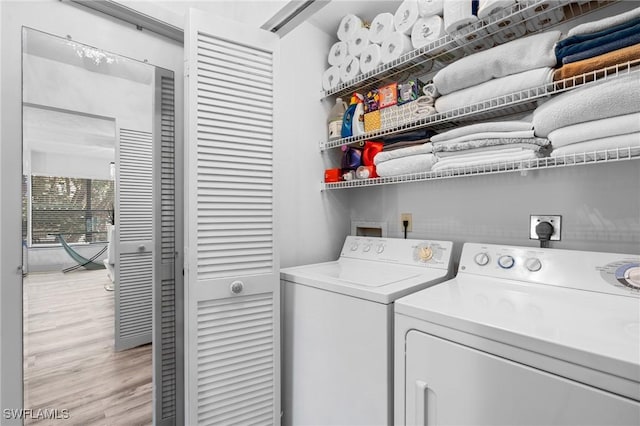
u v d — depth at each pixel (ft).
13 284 3.54
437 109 4.60
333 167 6.83
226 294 4.32
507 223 4.74
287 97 5.98
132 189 4.57
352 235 7.07
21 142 3.59
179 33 4.78
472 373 2.71
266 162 4.72
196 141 4.10
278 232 4.83
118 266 4.47
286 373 5.03
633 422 1.94
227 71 4.35
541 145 3.68
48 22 3.77
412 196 5.99
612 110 3.04
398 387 3.32
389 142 5.64
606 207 3.88
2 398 3.48
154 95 4.69
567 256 3.74
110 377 4.39
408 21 4.80
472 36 4.32
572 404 2.19
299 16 4.75
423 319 3.09
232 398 4.38
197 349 4.12
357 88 6.30
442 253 4.91
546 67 3.56
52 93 3.83
